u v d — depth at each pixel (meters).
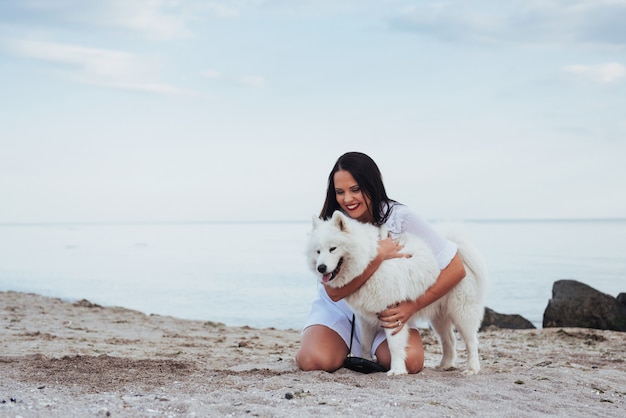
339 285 4.48
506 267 26.73
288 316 13.76
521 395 4.08
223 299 16.59
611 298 10.35
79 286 19.66
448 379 4.46
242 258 35.25
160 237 87.00
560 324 10.31
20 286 19.50
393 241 4.59
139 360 4.77
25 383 3.86
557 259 32.00
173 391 3.76
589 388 4.54
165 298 16.84
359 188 4.62
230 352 6.13
